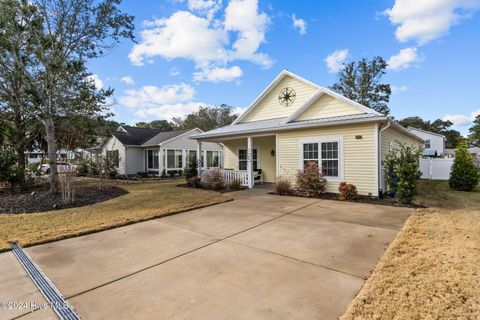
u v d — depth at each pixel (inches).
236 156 619.8
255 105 595.2
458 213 249.3
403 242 163.8
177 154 861.2
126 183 625.6
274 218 240.4
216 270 131.0
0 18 375.2
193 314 94.1
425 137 1403.8
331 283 114.7
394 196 333.7
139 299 105.3
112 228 214.5
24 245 171.2
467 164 438.9
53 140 403.2
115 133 897.5
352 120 339.0
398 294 102.0
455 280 112.2
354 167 357.4
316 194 366.3
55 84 421.1
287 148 428.8
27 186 480.4
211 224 223.6
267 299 102.8
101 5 411.5
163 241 179.8
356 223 217.8
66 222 232.7
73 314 95.7
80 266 139.1
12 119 506.3
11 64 403.5
